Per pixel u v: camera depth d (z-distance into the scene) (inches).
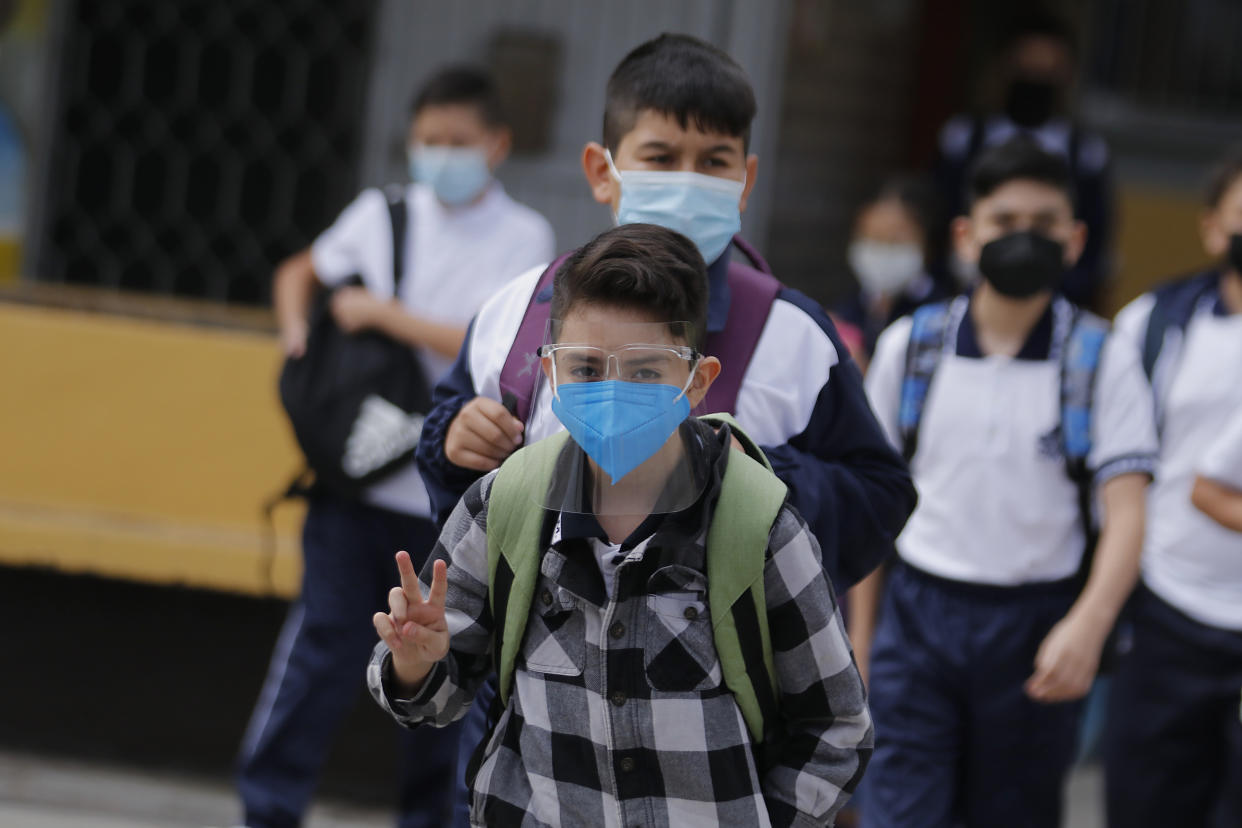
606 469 168.7
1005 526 285.3
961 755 292.2
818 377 211.2
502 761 179.6
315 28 481.7
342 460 327.9
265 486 419.5
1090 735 442.9
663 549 170.1
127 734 438.0
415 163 342.0
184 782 430.9
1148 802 331.0
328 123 483.8
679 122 207.8
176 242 491.2
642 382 169.5
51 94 477.7
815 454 215.9
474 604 181.8
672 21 453.4
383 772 421.7
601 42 458.3
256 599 432.1
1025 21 526.9
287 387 334.6
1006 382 286.2
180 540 411.5
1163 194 576.1
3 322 426.3
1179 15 571.2
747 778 171.9
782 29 471.2
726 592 169.3
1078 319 287.9
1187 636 322.3
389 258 345.1
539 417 200.7
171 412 422.3
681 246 176.9
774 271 504.7
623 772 171.8
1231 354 324.2
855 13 540.7
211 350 422.6
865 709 176.6
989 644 284.2
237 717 434.0
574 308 172.4
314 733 335.0
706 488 172.2
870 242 447.8
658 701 170.4
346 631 334.6
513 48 463.2
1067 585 286.2
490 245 345.4
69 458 423.5
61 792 415.2
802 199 521.7
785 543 170.9
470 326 225.9
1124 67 576.1
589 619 172.9
